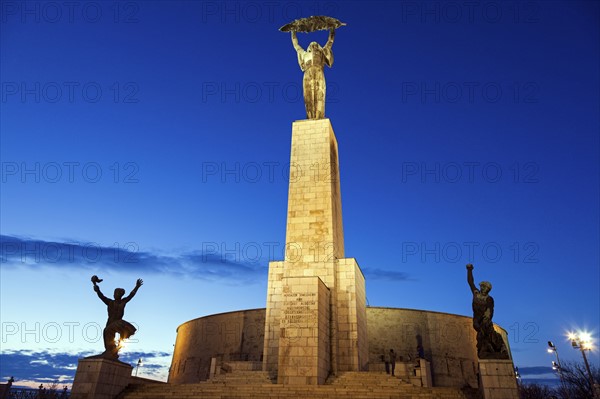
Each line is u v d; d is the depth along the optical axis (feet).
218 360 91.81
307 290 77.25
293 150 107.04
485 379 58.90
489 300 65.10
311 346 73.00
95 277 71.92
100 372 63.10
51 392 84.17
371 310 142.72
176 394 64.69
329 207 98.99
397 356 135.03
